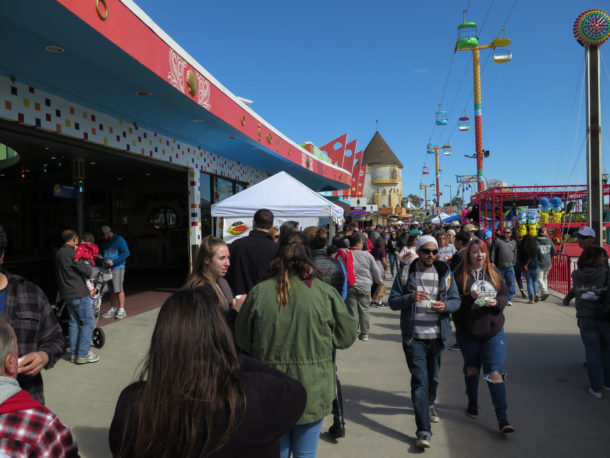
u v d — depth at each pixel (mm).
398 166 67500
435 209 45344
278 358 2408
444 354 5953
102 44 4859
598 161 7918
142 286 12234
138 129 8453
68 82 6188
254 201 8438
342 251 6191
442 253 8750
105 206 17016
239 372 1271
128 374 5102
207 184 12039
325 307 2463
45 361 2076
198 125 9680
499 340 3717
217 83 8367
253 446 1204
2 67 5352
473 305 3709
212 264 3082
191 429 1124
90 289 5766
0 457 1275
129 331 7059
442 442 3562
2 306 2066
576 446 3477
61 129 6473
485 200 16766
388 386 4812
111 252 7949
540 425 3838
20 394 1396
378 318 8328
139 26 5406
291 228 4242
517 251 9547
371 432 3754
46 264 7367
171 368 1167
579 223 15336
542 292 9594
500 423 3631
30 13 4137
